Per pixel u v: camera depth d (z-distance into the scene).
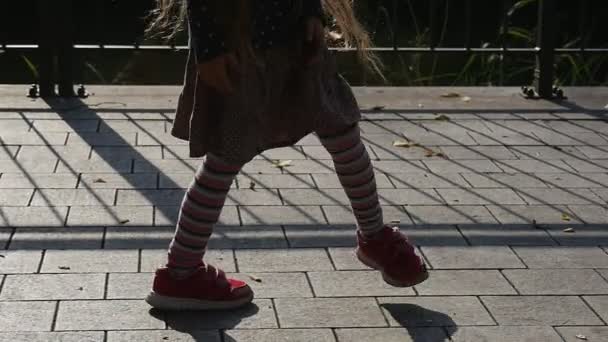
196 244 3.31
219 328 3.28
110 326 3.25
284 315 3.39
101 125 5.56
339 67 7.85
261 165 4.99
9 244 3.87
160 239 4.00
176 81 8.19
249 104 3.12
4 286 3.50
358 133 3.39
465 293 3.62
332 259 3.88
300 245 4.00
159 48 6.50
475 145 5.50
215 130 3.14
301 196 4.57
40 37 6.04
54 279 3.58
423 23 9.66
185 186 4.63
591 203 4.64
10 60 8.02
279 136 3.25
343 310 3.45
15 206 4.27
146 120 5.71
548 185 4.88
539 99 6.59
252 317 3.37
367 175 3.43
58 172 4.73
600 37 9.44
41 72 6.08
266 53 3.13
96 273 3.65
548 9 6.54
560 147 5.52
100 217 4.20
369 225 3.50
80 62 6.75
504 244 4.11
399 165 5.10
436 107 6.28
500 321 3.40
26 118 5.62
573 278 3.79
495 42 9.09
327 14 3.46
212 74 2.99
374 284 3.67
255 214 4.32
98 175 4.72
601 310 3.52
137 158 5.00
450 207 4.52
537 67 6.61
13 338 3.13
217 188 3.25
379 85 8.06
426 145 5.46
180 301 3.35
